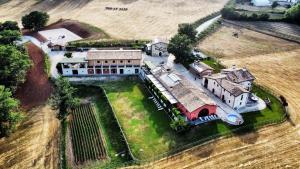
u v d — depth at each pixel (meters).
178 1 181.50
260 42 126.81
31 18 137.75
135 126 78.44
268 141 71.31
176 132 74.62
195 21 150.12
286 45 123.44
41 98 91.25
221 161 65.94
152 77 94.38
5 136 73.56
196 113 77.31
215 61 108.50
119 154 70.69
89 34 132.75
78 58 103.19
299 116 80.06
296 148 69.06
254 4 182.12
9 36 110.50
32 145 73.38
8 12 167.38
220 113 80.94
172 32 137.50
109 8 168.38
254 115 80.19
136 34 134.00
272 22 148.88
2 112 71.00
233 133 73.75
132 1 180.00
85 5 174.38
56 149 72.44
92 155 70.69
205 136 72.88
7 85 88.31
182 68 104.81
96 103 90.12
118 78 101.31
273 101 86.19
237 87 82.25
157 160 67.44
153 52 113.44
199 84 95.62
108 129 78.81
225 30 140.38
